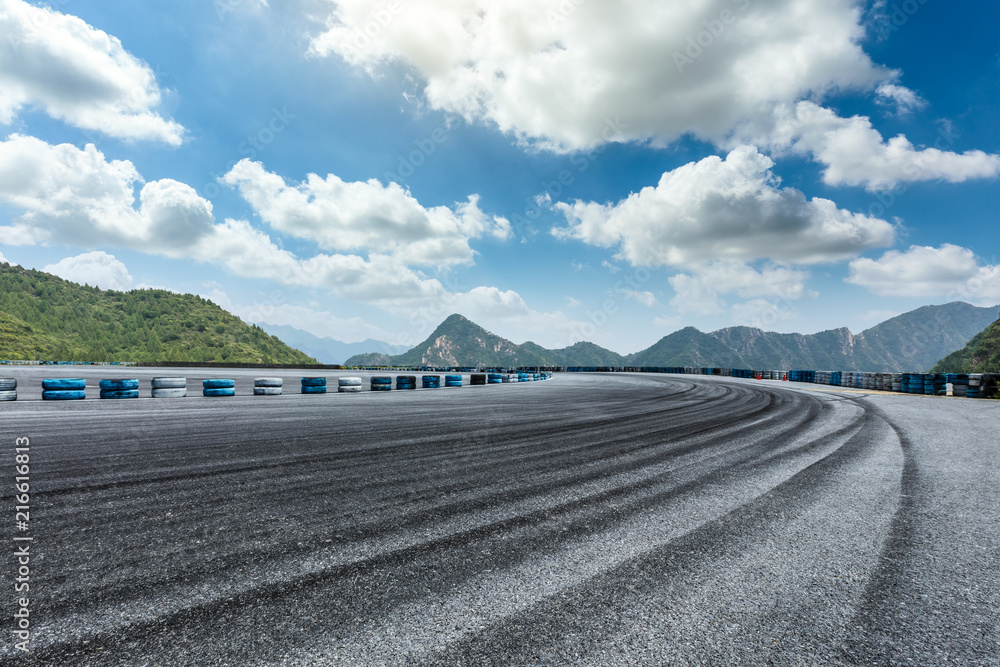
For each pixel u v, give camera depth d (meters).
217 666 1.58
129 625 1.83
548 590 2.16
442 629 1.83
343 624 1.85
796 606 2.04
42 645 1.69
